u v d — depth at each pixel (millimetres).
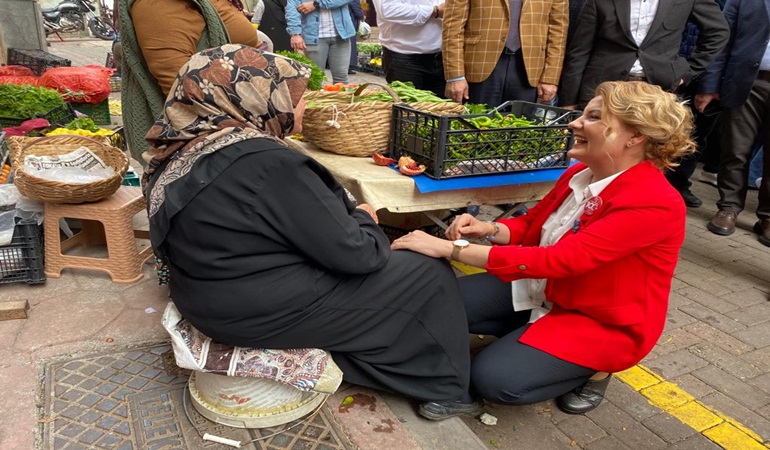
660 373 2650
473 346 2736
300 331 1863
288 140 3197
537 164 2732
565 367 2088
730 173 4375
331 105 2744
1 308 2561
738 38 4023
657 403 2434
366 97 3000
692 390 2535
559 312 2168
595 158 1956
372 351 2035
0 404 2039
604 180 1972
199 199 1620
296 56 3879
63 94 5859
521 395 2086
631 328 2027
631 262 1968
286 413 2008
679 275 3709
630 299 2002
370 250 1824
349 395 2227
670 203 1852
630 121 1801
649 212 1839
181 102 1689
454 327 2090
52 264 2980
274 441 1945
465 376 2119
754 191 5609
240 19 2977
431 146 2541
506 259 1979
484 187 2660
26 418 1979
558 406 2381
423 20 4125
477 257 2021
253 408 1985
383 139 2855
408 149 2730
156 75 2559
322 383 1914
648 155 1891
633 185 1885
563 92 4227
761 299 3430
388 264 1957
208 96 1657
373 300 1936
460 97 3906
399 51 4316
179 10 2473
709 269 3822
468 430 2115
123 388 2162
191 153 1663
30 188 2752
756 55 3939
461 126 2557
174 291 1860
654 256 1952
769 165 4180
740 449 2193
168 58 2494
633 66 3949
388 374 2131
